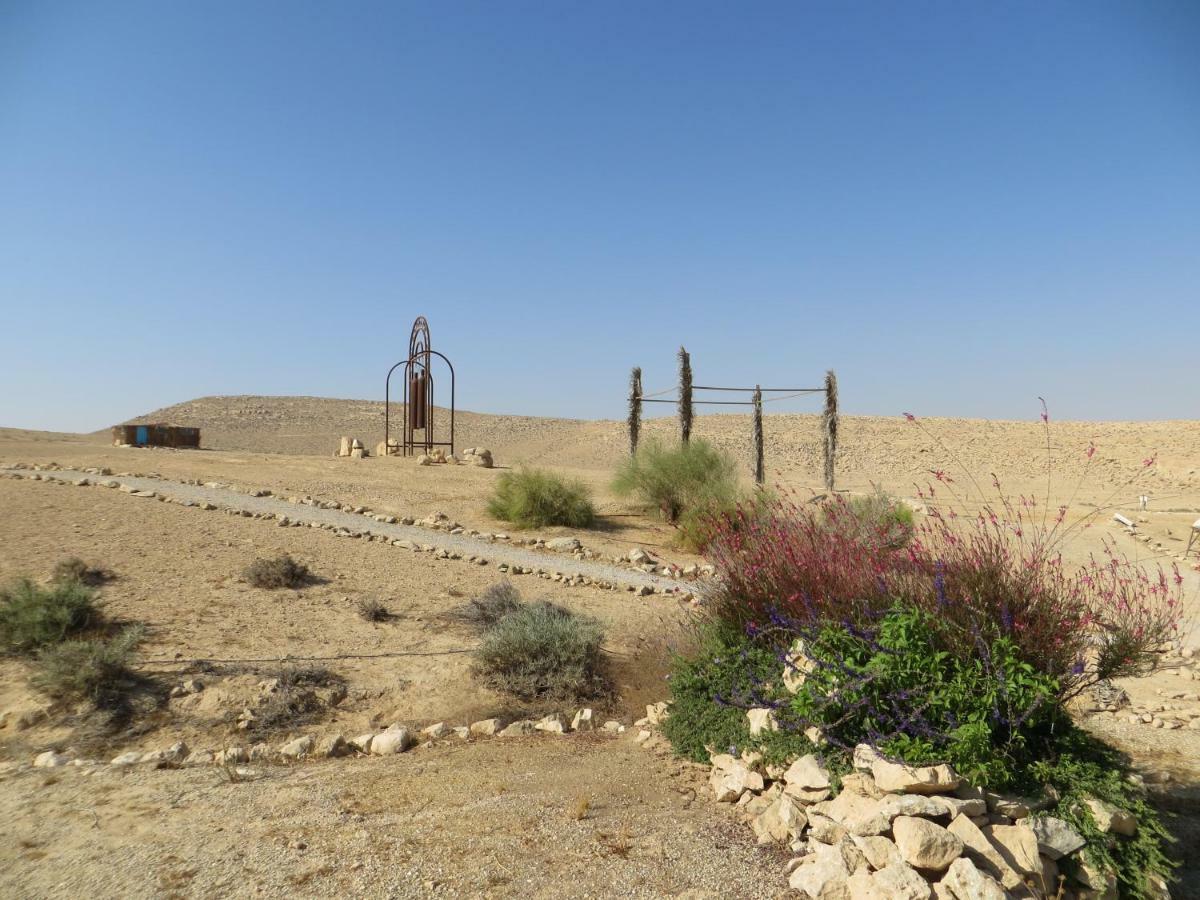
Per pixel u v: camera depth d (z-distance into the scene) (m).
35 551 10.45
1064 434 59.69
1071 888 3.84
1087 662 5.08
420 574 11.77
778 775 4.57
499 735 6.57
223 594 9.74
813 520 6.30
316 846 3.87
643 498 20.22
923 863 3.51
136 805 4.55
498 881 3.52
